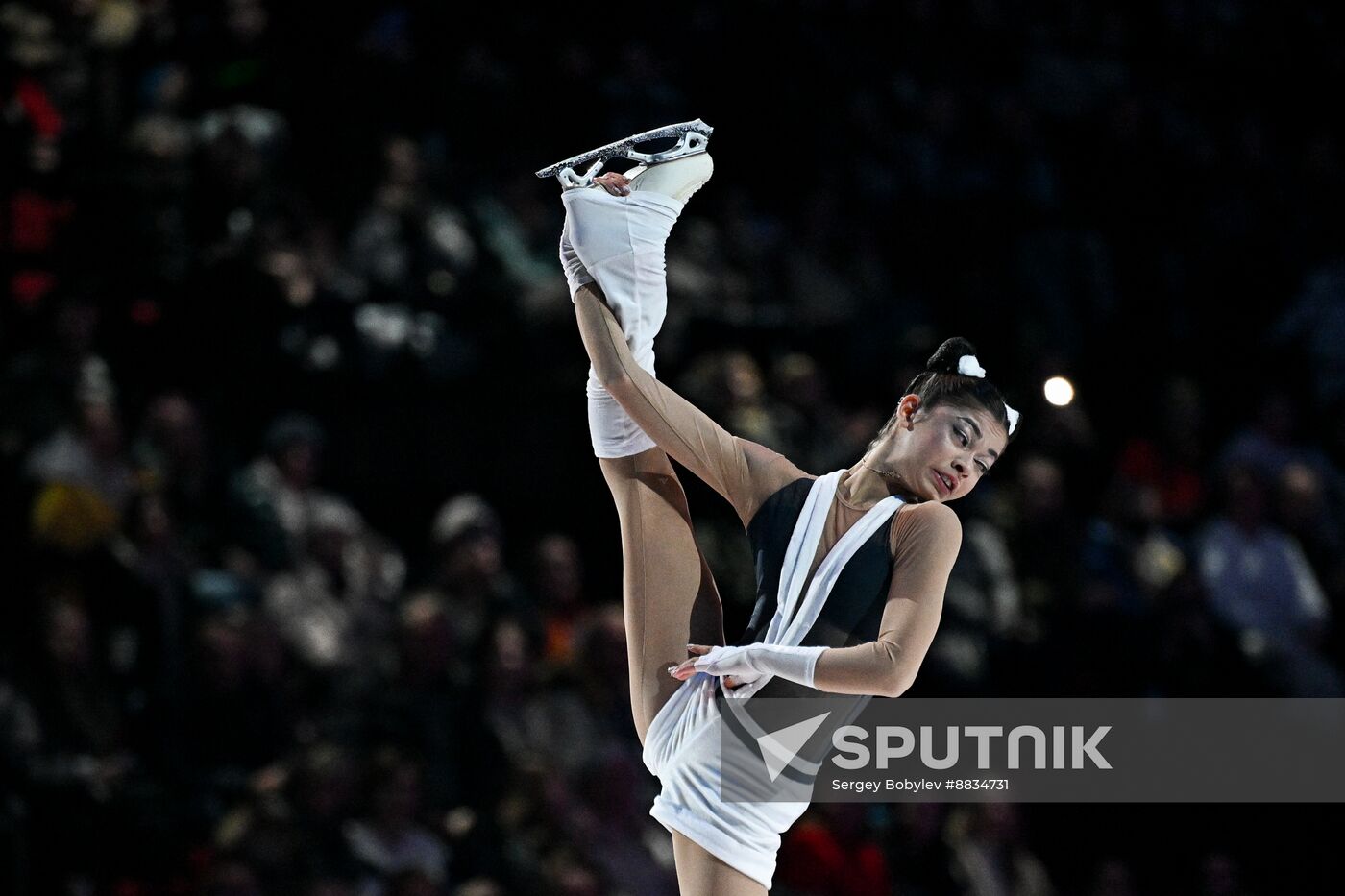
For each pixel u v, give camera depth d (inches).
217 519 796.0
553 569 824.9
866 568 334.6
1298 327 1117.7
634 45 1070.4
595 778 743.1
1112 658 853.8
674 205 355.6
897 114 1140.5
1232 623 932.6
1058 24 1246.9
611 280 349.1
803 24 1140.5
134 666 712.4
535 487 908.6
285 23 964.6
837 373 977.5
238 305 845.2
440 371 888.3
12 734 668.7
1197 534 968.3
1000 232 1090.7
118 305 841.5
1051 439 991.0
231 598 745.6
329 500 816.3
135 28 906.7
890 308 1014.4
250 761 706.8
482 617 789.2
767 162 1083.9
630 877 727.7
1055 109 1218.6
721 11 1119.0
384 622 802.2
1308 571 968.9
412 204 911.7
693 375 876.6
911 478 343.6
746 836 338.0
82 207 845.2
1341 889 858.1
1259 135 1263.5
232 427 850.8
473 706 738.8
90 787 667.4
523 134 1001.5
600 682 774.5
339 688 756.6
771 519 350.0
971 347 349.4
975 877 778.8
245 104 904.9
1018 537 906.1
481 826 705.6
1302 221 1230.3
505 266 924.6
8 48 859.4
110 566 719.7
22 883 647.1
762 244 1018.7
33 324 816.3
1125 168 1178.0
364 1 1003.3
